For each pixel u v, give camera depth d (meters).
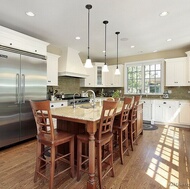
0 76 2.75
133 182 1.88
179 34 3.65
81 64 5.27
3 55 2.79
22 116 3.16
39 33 3.59
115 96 3.44
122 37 3.85
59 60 4.84
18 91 3.05
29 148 2.96
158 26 3.19
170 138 3.54
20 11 2.58
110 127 1.97
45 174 2.06
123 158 2.54
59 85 5.13
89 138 1.75
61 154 2.23
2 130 2.83
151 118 5.00
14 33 2.94
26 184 1.84
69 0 2.26
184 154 2.68
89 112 2.20
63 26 3.19
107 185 1.83
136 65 5.92
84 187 1.80
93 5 2.39
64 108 2.67
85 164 2.22
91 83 6.12
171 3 2.34
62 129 2.36
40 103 1.68
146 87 5.75
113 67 6.18
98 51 5.25
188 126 4.44
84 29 3.35
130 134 2.88
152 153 2.73
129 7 2.45
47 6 2.42
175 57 5.08
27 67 3.22
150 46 4.68
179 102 4.57
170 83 4.95
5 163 2.36
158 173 2.09
